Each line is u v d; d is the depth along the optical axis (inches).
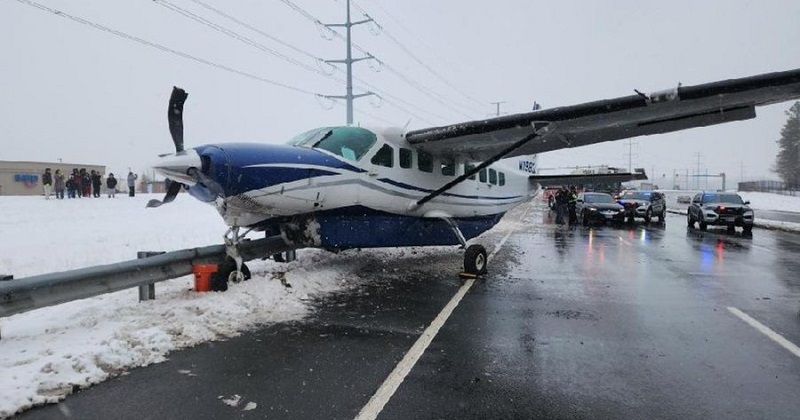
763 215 1218.6
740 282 343.3
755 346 202.7
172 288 274.8
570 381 165.3
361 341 204.8
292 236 329.4
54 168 1414.9
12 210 686.5
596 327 229.5
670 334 219.0
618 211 895.1
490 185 471.2
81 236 475.2
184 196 1286.9
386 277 350.9
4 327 200.8
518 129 339.0
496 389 158.2
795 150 3555.6
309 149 315.9
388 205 358.0
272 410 142.1
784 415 141.9
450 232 422.0
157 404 145.0
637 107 303.1
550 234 719.1
